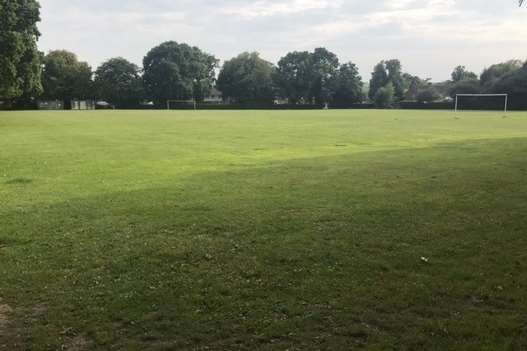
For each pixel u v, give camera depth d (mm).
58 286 6008
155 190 11961
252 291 5809
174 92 129500
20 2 48625
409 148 21844
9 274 6391
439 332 4836
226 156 19281
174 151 21312
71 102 122500
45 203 10547
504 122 46969
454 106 115000
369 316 5160
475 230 8219
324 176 13930
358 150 21203
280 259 6867
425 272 6383
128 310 5344
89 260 6898
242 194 11359
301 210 9680
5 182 13320
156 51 131375
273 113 80938
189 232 8227
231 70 140125
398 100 138125
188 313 5277
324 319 5109
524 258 6848
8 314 5301
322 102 137125
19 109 108688
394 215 9234
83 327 5012
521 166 15469
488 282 5996
